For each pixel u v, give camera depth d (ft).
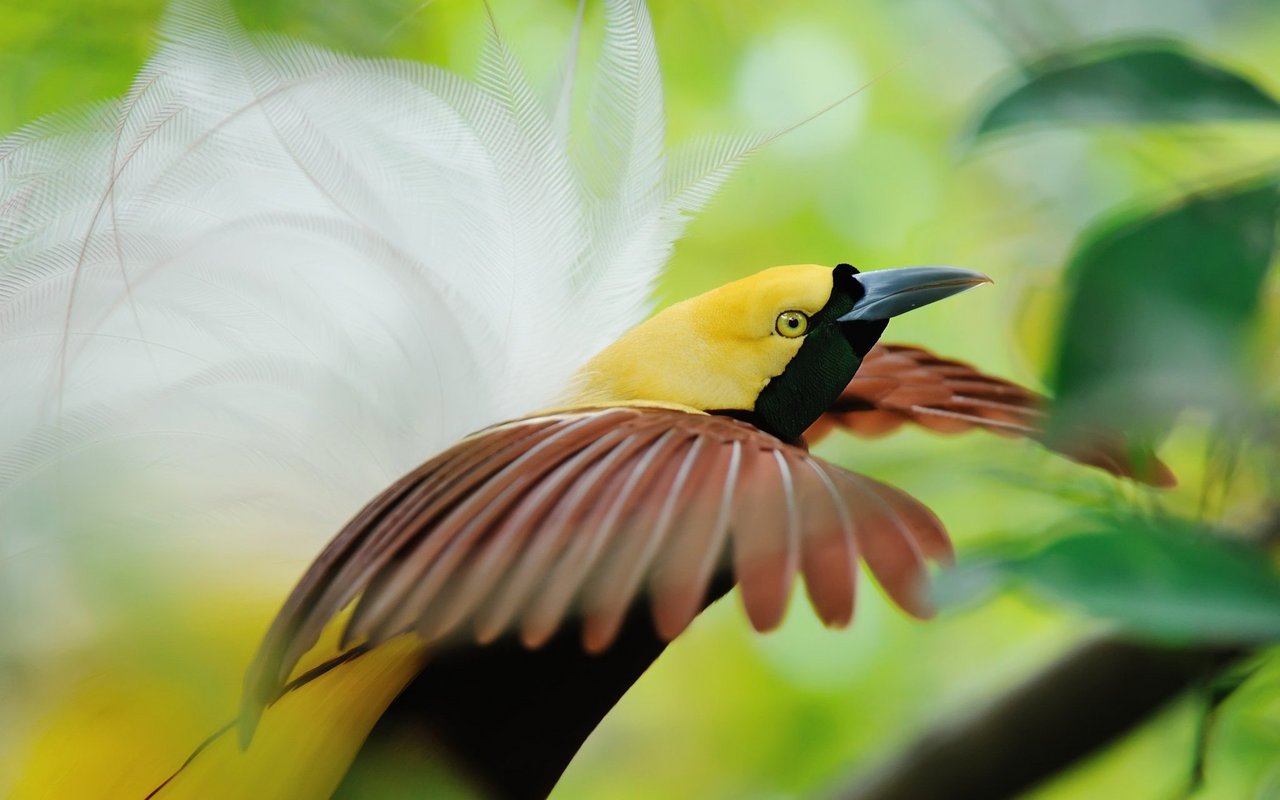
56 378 9.37
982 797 9.66
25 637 9.36
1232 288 9.19
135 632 9.36
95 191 9.40
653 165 9.49
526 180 9.45
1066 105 9.29
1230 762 9.77
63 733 9.36
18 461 9.36
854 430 9.75
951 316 10.18
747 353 9.52
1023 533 9.29
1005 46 9.78
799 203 10.26
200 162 9.39
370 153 9.41
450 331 9.41
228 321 9.39
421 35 9.64
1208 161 9.65
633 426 9.28
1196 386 9.18
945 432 9.73
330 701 9.37
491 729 9.41
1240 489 9.37
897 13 10.24
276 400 9.39
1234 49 9.98
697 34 10.20
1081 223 9.99
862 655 10.30
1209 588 9.09
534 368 9.44
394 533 9.24
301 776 9.36
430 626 9.18
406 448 9.39
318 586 9.25
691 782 10.34
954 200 10.20
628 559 9.16
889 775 9.72
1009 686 9.70
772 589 9.11
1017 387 9.73
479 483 9.25
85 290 9.38
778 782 10.30
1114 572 9.09
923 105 10.25
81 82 9.67
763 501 9.16
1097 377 9.19
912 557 9.12
